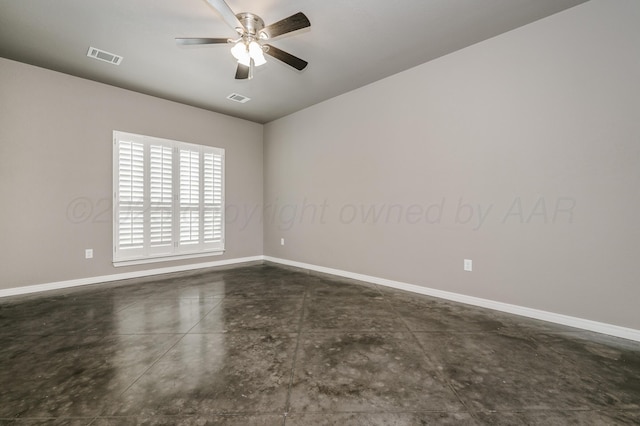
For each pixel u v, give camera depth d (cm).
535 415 125
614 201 203
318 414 126
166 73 322
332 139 399
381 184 343
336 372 158
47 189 315
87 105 338
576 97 216
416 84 308
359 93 363
